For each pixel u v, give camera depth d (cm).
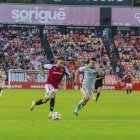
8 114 3438
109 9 9419
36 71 7975
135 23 9488
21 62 8581
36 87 7988
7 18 9281
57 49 8975
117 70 8638
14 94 6175
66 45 9081
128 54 9075
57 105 4456
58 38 9206
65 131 2425
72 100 5181
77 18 9412
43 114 3444
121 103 4944
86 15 9419
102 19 9425
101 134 2328
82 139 2144
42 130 2456
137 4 11169
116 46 9188
